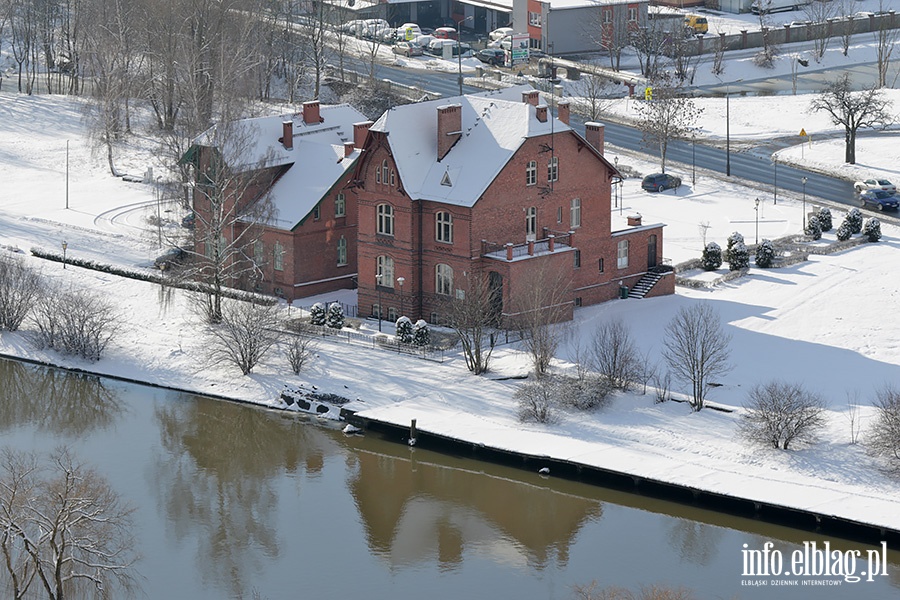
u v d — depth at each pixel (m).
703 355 100.19
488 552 87.44
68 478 81.25
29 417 108.81
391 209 117.19
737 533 88.38
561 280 116.50
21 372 115.94
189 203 129.00
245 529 90.50
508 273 113.56
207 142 123.69
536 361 105.38
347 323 117.69
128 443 103.56
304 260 124.69
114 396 111.31
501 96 126.06
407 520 92.00
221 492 95.88
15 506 79.12
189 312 122.81
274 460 100.88
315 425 105.19
